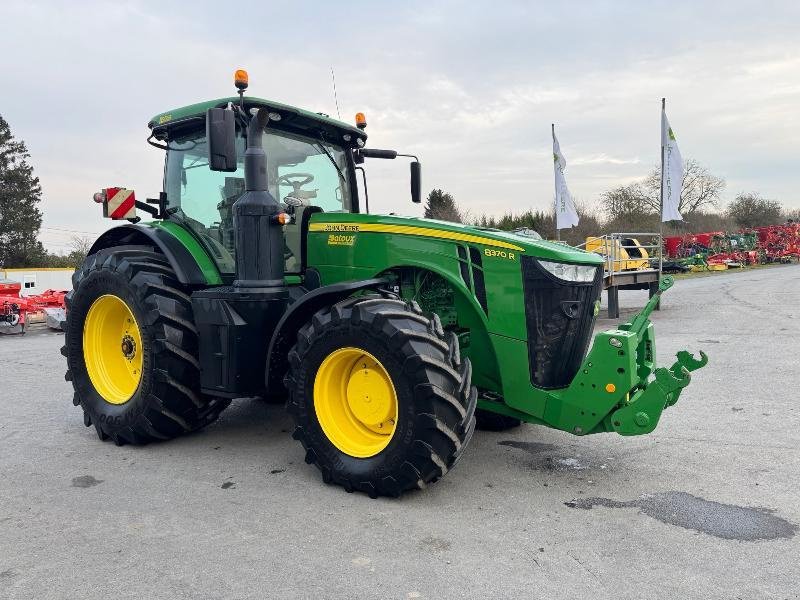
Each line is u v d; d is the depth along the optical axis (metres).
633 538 2.82
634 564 2.57
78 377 4.71
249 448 4.31
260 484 3.58
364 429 3.52
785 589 2.37
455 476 3.65
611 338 3.27
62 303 14.55
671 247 32.41
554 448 4.17
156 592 2.40
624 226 42.91
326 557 2.67
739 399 5.38
